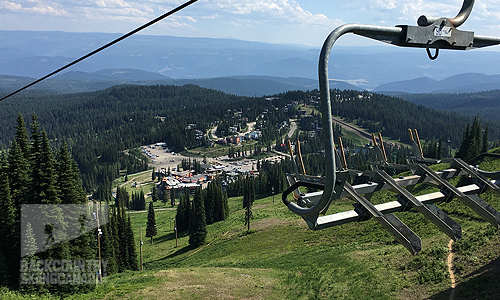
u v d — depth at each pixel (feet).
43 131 146.92
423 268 102.63
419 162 19.92
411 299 89.45
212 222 381.19
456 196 18.19
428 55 12.12
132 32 20.01
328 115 10.77
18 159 157.48
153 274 167.73
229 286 136.87
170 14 18.03
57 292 136.98
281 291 124.57
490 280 80.33
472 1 12.47
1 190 143.23
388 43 11.33
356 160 639.76
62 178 155.53
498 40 13.37
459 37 12.33
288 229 251.80
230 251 240.73
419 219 159.02
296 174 15.29
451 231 15.70
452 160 20.33
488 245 97.04
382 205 15.40
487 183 19.69
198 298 125.39
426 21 11.51
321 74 10.32
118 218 244.01
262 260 186.80
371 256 137.90
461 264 94.68
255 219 320.09
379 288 102.37
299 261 164.04
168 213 588.50
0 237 140.87
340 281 120.06
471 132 366.22
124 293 135.33
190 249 294.87
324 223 13.71
